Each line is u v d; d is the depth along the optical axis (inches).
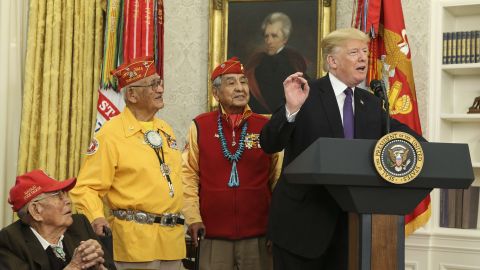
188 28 214.4
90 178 133.8
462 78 202.4
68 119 191.9
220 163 152.6
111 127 137.2
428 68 191.8
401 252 90.5
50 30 191.6
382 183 89.0
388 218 90.7
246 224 150.4
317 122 116.8
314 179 89.6
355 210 90.8
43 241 112.3
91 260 104.4
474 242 182.1
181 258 138.2
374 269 90.1
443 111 192.9
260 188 152.1
